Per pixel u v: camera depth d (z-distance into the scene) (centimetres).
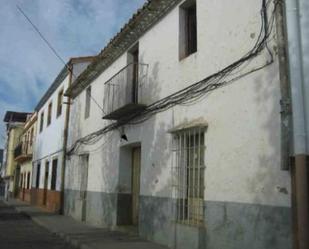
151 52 1099
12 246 1030
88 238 1097
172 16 1006
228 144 741
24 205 2672
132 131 1177
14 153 4162
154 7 1030
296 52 595
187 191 880
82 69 2019
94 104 1587
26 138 3669
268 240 621
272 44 650
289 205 587
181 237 859
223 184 743
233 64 744
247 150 689
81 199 1636
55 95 2378
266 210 631
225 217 729
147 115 1084
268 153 640
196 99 860
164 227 946
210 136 798
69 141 1939
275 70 641
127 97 1167
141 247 916
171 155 944
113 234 1164
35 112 3158
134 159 1267
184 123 899
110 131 1363
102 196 1390
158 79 1044
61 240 1149
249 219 667
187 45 966
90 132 1599
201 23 873
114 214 1260
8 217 1892
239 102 722
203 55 855
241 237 682
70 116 1972
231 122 739
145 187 1059
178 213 898
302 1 609
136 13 1091
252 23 711
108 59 1418
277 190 613
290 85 600
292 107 592
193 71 888
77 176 1744
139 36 1183
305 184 555
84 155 1670
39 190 2627
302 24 604
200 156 836
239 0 753
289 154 591
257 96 677
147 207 1038
